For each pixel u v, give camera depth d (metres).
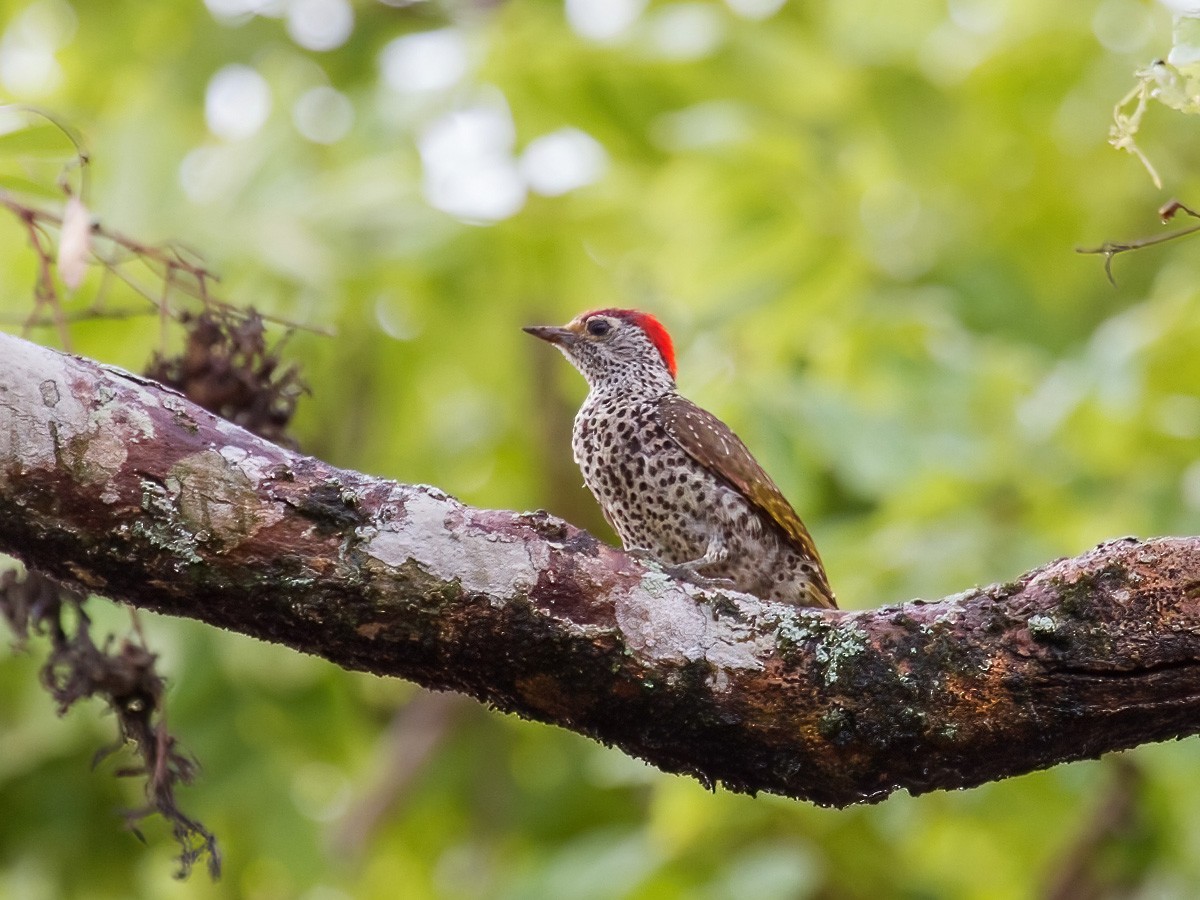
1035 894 13.12
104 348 11.34
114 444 5.73
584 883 12.30
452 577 5.89
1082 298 15.77
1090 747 5.92
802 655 5.97
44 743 12.28
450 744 15.05
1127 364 11.97
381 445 13.94
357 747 12.54
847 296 13.86
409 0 15.10
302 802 12.25
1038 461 12.17
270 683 12.28
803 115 14.85
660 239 14.09
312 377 12.62
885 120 15.10
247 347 7.84
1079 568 5.85
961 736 5.89
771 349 13.55
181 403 5.91
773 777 6.11
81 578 5.86
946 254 15.80
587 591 5.97
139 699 7.50
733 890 11.91
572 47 13.80
